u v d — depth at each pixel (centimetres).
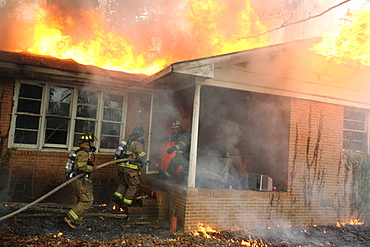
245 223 628
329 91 746
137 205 641
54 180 705
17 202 655
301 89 711
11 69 631
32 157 691
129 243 475
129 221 601
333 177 741
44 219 553
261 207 648
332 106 760
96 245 454
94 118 760
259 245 537
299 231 646
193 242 513
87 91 757
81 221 540
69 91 741
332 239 606
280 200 670
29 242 440
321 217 714
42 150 705
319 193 720
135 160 636
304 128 721
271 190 681
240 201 627
